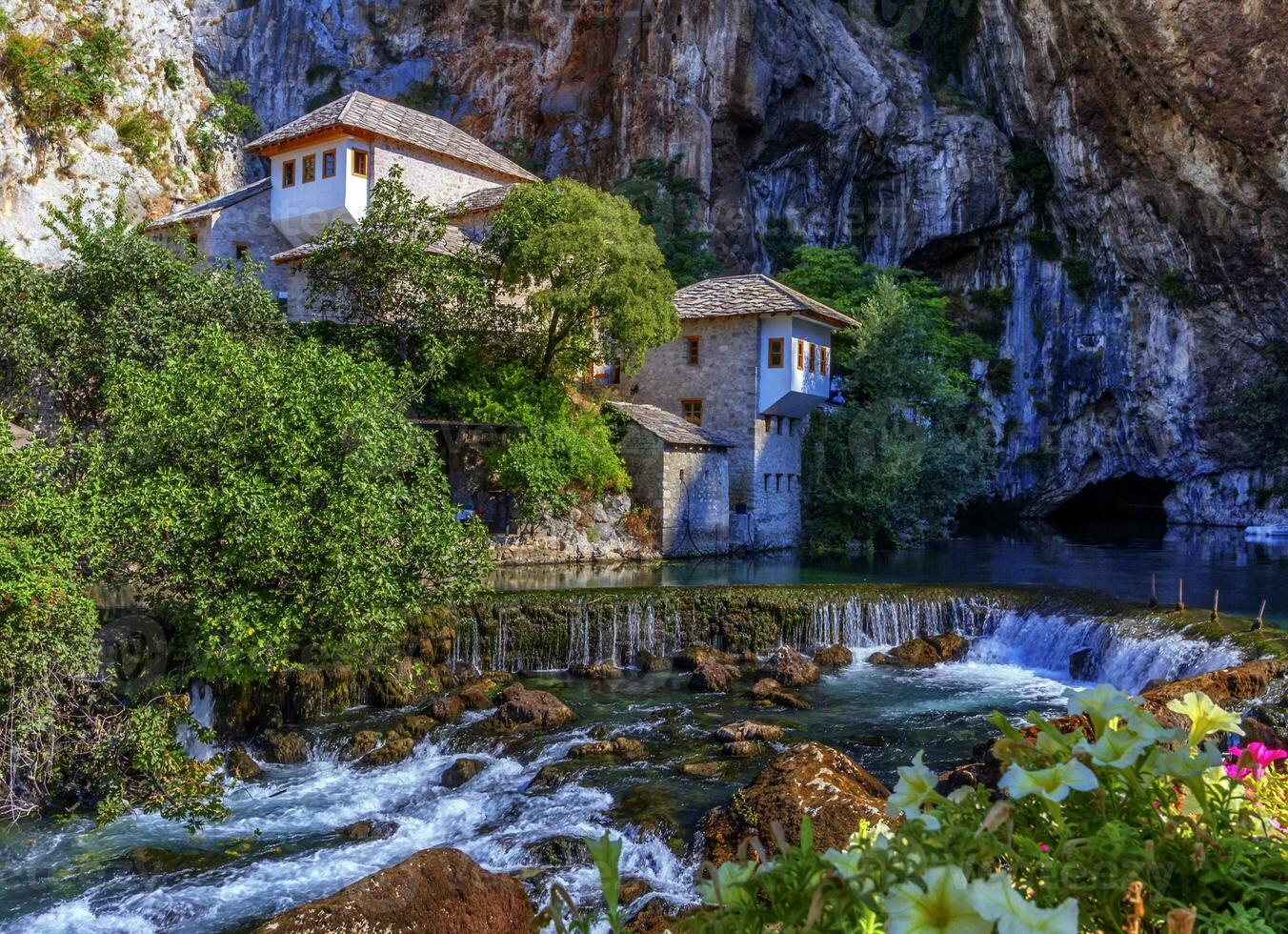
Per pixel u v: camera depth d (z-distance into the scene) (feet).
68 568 36.68
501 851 32.55
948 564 100.12
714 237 176.96
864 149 192.54
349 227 90.43
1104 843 6.23
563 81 203.31
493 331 98.48
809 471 122.42
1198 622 55.88
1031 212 181.98
